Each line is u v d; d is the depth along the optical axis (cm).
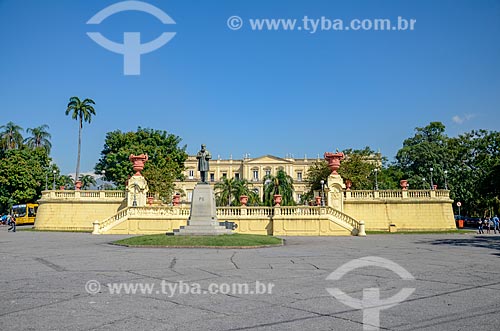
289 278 1268
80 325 777
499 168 5919
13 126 8225
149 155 7350
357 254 1953
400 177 7975
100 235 3753
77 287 1130
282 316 841
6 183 6881
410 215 4778
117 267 1499
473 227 6462
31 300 977
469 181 7206
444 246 2423
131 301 972
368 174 6688
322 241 2931
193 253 2003
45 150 8250
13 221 4519
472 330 743
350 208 4847
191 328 759
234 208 4125
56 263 1614
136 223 4062
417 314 851
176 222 4066
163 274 1342
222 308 906
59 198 4988
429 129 8750
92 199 4938
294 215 3997
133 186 4709
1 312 869
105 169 7525
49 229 4912
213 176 13088
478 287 1120
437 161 7762
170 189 6869
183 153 8019
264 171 12888
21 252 2050
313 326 770
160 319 819
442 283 1177
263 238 2720
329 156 4719
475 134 7494
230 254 1956
